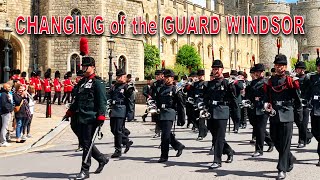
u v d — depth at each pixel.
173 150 11.85
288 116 8.16
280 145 8.16
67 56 34.00
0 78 35.88
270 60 82.81
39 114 22.41
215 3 77.69
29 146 12.86
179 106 10.10
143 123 20.41
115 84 11.02
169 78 10.10
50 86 28.16
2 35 34.09
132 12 36.22
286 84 8.24
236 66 77.88
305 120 11.87
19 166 9.82
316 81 9.42
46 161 10.48
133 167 9.38
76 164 9.96
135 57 36.28
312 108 9.34
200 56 63.62
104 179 8.13
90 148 8.12
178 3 62.38
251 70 11.64
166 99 9.97
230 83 9.14
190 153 11.27
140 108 30.08
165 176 8.33
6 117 12.78
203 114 9.23
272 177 8.19
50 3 34.41
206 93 9.40
